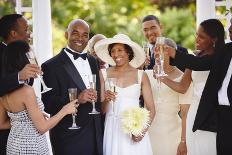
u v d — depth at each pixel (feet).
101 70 18.26
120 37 17.63
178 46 23.82
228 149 16.08
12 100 14.82
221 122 16.24
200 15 23.93
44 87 16.14
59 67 17.70
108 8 53.88
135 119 16.76
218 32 16.92
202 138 17.08
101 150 17.69
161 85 18.72
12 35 17.60
